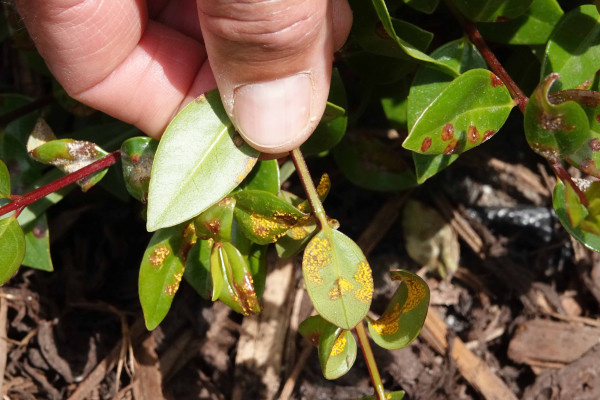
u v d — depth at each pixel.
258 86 0.25
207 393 0.32
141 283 0.26
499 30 0.28
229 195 0.26
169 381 0.32
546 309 0.32
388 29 0.25
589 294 0.32
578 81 0.27
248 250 0.28
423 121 0.24
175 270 0.26
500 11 0.27
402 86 0.30
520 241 0.33
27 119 0.32
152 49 0.28
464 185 0.33
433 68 0.26
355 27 0.27
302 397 0.32
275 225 0.26
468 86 0.25
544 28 0.28
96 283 0.33
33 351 0.32
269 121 0.25
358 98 0.31
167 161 0.25
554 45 0.27
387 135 0.33
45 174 0.30
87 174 0.26
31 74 0.35
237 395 0.32
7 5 0.31
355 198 0.34
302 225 0.26
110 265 0.33
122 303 0.33
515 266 0.32
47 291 0.33
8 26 0.33
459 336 0.32
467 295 0.33
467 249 0.33
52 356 0.32
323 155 0.32
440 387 0.31
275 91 0.25
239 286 0.26
